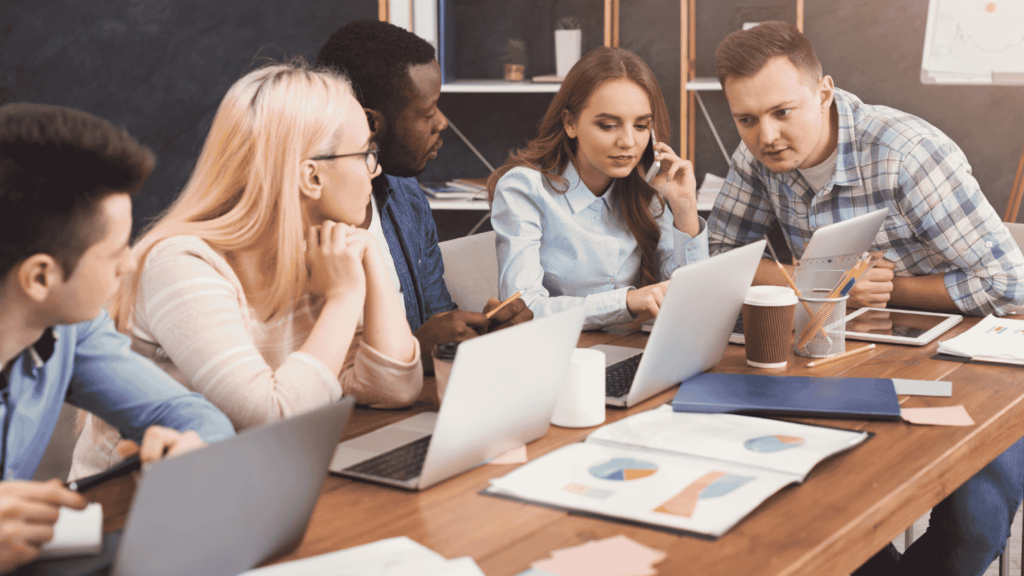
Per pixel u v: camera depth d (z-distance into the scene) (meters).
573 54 3.51
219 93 3.65
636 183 1.81
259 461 0.67
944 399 1.15
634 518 0.78
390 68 1.71
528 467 0.92
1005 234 1.76
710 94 3.62
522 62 3.66
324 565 0.71
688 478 0.87
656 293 1.54
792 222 2.03
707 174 3.52
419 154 1.79
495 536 0.77
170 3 3.60
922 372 1.29
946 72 3.35
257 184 1.16
